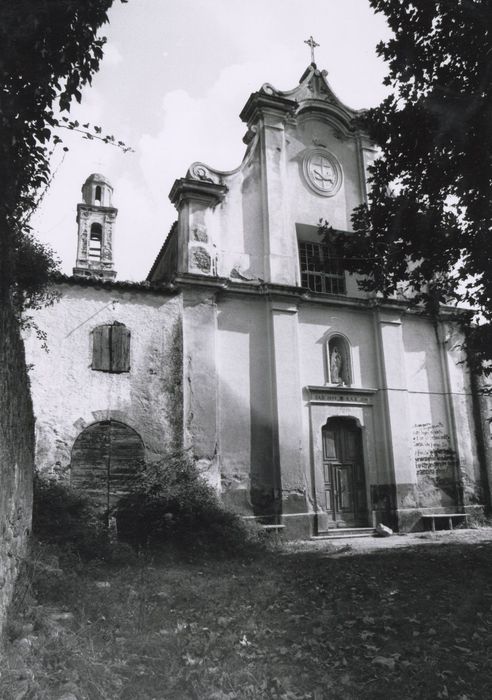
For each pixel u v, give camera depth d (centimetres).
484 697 379
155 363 1291
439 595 644
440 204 962
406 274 1028
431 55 913
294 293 1468
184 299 1363
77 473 1173
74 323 1252
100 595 609
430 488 1549
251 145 1582
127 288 1313
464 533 1389
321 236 1631
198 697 366
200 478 1203
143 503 1116
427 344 1666
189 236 1417
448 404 1631
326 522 1391
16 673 355
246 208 1527
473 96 855
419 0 871
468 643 481
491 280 950
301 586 720
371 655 454
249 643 482
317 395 1477
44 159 534
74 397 1211
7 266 456
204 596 666
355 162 1719
